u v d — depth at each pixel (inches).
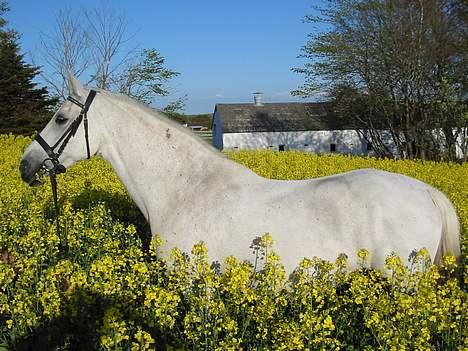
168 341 135.7
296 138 1454.2
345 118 1327.5
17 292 151.0
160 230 171.8
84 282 132.7
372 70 1101.7
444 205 155.3
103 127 177.5
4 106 1253.7
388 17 1053.8
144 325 134.5
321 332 117.5
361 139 1423.5
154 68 964.6
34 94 1322.6
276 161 588.4
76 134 177.5
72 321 135.0
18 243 206.7
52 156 179.2
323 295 135.0
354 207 151.8
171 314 131.3
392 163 577.0
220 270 157.6
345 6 1098.1
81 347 135.9
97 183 353.1
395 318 120.5
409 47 1028.5
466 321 126.6
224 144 1457.9
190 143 173.8
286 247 151.3
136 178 176.7
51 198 300.5
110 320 115.8
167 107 984.9
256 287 151.1
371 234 148.5
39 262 188.5
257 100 1609.3
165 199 172.7
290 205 157.5
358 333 136.9
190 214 165.0
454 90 995.3
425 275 131.3
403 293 131.6
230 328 119.7
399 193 152.7
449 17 1034.1
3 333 146.3
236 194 163.2
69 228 230.2
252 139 1459.2
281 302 134.7
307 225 152.7
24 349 140.5
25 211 261.3
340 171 518.3
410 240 146.6
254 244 153.9
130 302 137.0
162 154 173.8
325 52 1121.4
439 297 124.8
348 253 149.6
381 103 1099.9
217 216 160.6
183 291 147.6
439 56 1021.2
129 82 956.6
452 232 153.6
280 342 118.9
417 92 1035.3
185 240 162.7
